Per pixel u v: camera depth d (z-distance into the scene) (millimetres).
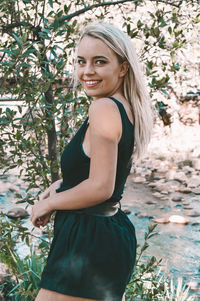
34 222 1750
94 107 1574
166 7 5121
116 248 1671
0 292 2998
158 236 4812
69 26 2457
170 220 5219
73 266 1639
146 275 3230
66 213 1734
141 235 4820
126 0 2949
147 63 2691
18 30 2654
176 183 6684
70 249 1662
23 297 2848
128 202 5863
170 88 8469
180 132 8977
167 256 4359
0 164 2607
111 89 1695
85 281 1634
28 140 2516
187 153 8297
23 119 2545
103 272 1645
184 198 6059
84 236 1654
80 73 1708
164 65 2812
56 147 2785
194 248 4562
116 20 5832
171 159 7980
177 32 2760
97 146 1537
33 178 2631
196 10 3102
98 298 1646
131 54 1688
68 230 1688
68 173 1689
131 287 2926
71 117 2615
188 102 8852
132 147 1710
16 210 5195
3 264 3354
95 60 1654
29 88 2373
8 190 6055
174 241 4703
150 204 5797
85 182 1565
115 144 1557
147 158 8039
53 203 1667
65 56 2529
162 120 8945
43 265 3182
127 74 1728
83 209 1692
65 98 2488
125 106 1689
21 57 2158
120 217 1806
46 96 2711
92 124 1560
